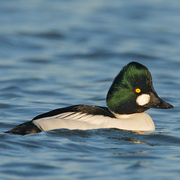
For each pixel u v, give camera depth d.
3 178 6.98
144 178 7.06
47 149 8.59
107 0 33.34
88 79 17.39
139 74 10.84
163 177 7.13
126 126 10.54
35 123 10.01
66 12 29.73
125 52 21.70
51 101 14.14
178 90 15.88
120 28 26.50
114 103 11.02
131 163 7.84
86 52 21.77
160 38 24.50
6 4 31.44
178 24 27.31
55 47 22.66
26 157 8.02
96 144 9.14
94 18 28.52
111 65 19.84
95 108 10.73
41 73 18.08
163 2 32.88
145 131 10.59
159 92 15.59
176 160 8.08
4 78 17.08
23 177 7.04
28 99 14.32
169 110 13.33
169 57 21.00
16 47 22.42
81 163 7.77
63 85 16.38
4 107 13.10
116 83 11.05
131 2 32.81
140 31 25.94
